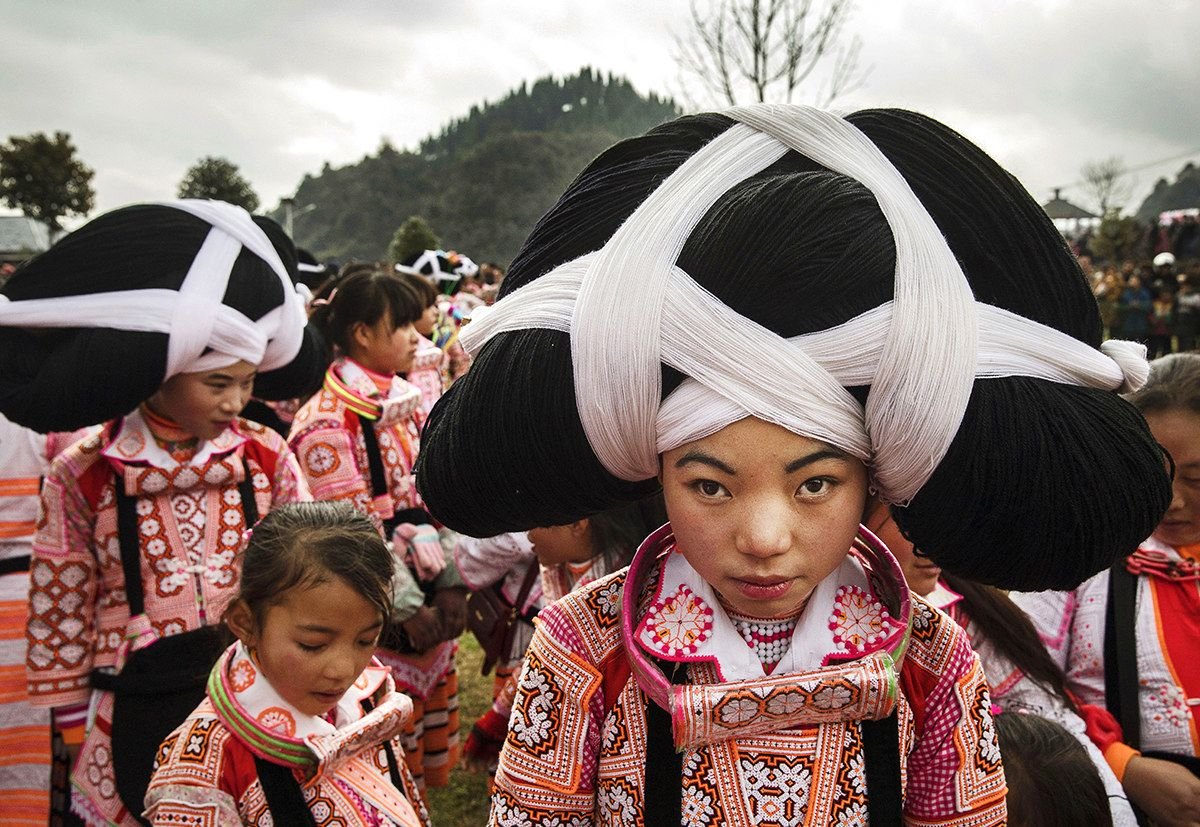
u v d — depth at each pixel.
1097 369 0.96
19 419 2.26
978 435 0.91
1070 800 1.59
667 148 1.01
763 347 0.90
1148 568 1.99
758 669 1.08
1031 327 0.94
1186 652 1.95
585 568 2.21
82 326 2.21
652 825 1.08
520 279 1.07
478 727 2.87
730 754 1.07
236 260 2.36
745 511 0.95
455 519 1.10
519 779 1.17
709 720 1.02
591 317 0.94
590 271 0.96
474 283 13.25
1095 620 2.04
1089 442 0.93
